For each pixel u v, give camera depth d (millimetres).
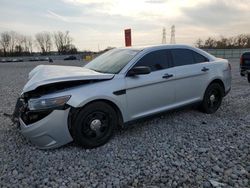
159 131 4609
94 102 3834
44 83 3574
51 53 100750
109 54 5113
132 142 4137
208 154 3668
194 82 5141
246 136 4332
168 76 4656
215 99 5691
